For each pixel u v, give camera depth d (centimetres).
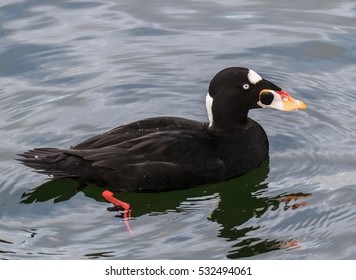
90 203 1228
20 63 1638
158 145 1252
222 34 1736
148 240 1148
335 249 1130
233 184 1299
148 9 1833
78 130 1413
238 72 1309
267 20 1783
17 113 1468
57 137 1391
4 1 1841
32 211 1209
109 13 1809
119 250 1124
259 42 1706
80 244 1138
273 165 1332
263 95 1310
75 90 1545
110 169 1230
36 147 1361
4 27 1748
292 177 1301
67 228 1173
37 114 1463
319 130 1431
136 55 1664
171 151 1252
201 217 1214
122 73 1602
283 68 1630
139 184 1234
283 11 1819
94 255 1114
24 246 1131
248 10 1825
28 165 1237
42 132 1404
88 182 1244
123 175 1228
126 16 1800
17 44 1692
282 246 1138
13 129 1417
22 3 1836
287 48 1686
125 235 1159
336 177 1292
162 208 1245
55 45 1691
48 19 1780
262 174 1313
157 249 1128
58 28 1750
